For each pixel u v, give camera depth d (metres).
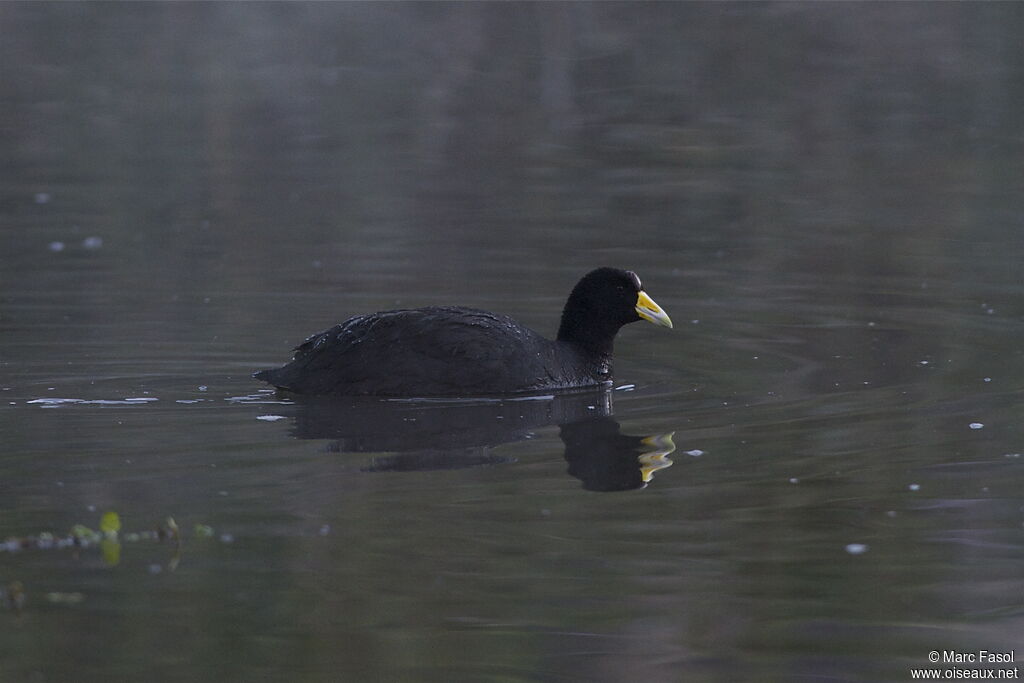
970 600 8.91
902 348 16.00
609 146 30.14
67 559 9.53
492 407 13.77
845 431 12.66
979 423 12.82
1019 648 8.22
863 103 32.34
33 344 16.09
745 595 9.00
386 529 10.13
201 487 11.02
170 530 9.96
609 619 8.66
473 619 8.63
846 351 15.95
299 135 31.39
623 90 34.09
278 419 13.16
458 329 14.34
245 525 10.16
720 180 27.09
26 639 8.29
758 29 36.41
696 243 22.34
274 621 8.56
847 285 19.47
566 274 20.22
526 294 19.00
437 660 8.12
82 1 41.53
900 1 37.22
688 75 34.59
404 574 9.32
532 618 8.64
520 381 14.31
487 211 24.86
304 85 35.06
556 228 23.42
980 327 16.91
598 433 12.77
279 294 18.89
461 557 9.61
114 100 33.84
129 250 21.59
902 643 8.33
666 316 15.14
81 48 37.75
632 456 12.00
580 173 27.97
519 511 10.54
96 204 25.08
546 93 34.31
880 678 7.90
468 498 10.83
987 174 26.97
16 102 33.59
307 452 12.04
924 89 32.91
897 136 30.06
